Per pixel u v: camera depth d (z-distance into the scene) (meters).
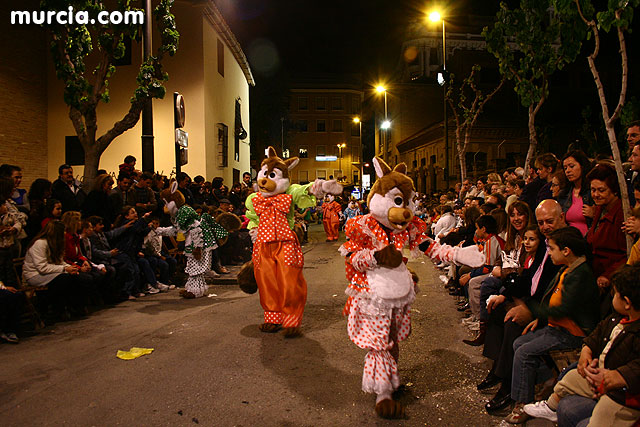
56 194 8.32
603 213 4.23
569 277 3.52
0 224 6.20
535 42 7.72
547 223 3.94
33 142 15.43
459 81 33.12
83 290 6.87
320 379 4.47
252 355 5.12
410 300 4.00
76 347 5.45
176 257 10.66
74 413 3.79
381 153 51.16
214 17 16.45
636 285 2.65
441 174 32.25
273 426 3.59
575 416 2.96
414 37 43.00
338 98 58.53
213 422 3.65
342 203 26.59
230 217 8.40
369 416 3.74
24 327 6.32
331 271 11.18
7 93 14.41
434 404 3.94
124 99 15.77
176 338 5.75
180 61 15.88
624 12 4.33
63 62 9.32
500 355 3.93
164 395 4.12
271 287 5.96
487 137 30.98
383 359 3.84
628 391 2.59
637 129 4.36
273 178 6.10
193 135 15.92
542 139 25.80
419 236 4.20
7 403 3.98
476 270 5.87
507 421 3.59
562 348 3.57
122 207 8.80
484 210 6.61
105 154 15.93
